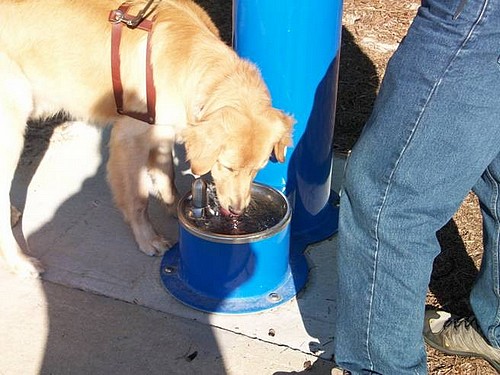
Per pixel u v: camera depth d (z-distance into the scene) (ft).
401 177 4.27
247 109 5.73
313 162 6.68
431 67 4.08
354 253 4.62
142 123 6.34
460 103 4.08
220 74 5.90
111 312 6.00
